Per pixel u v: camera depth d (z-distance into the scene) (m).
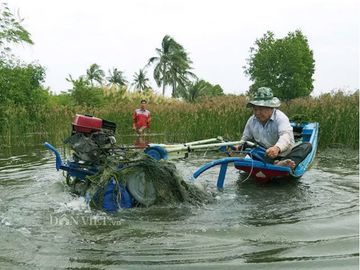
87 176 5.51
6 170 8.07
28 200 5.65
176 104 18.72
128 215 5.02
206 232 4.39
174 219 4.85
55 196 5.85
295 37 41.25
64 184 6.55
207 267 3.55
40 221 4.74
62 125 16.27
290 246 4.00
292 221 4.75
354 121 11.95
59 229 4.47
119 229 4.48
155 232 4.39
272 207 5.36
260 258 3.73
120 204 5.25
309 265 3.58
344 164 8.72
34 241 4.11
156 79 54.94
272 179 6.93
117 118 17.89
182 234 4.32
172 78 54.91
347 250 3.90
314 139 8.88
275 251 3.88
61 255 3.78
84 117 5.79
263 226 4.56
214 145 6.58
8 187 6.44
